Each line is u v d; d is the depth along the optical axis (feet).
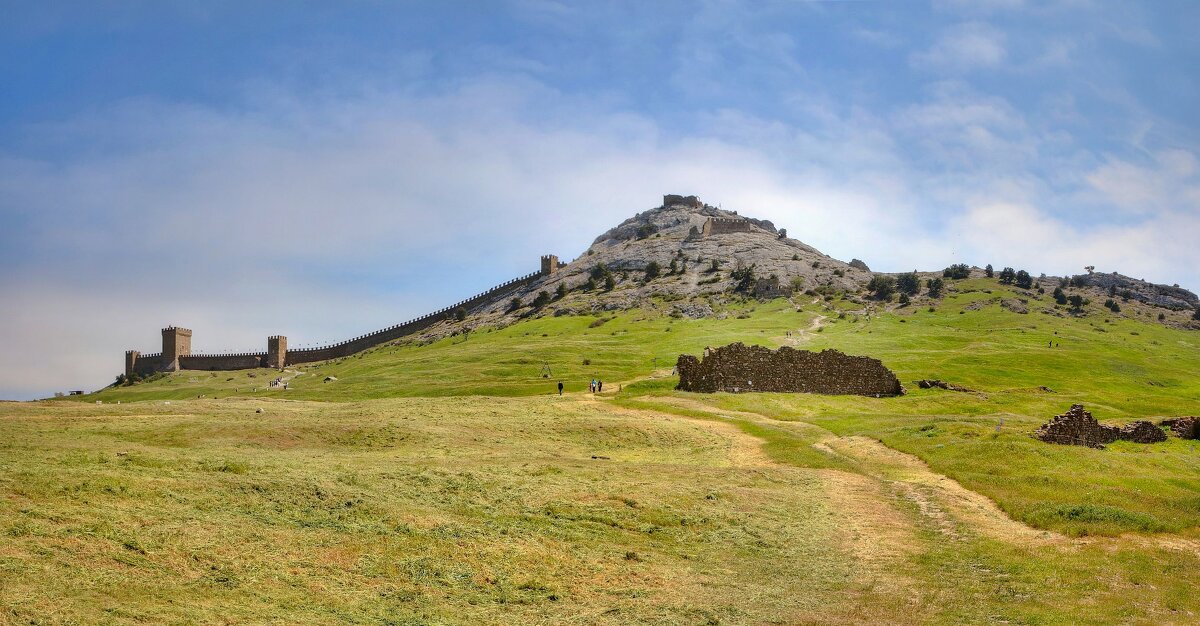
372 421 165.68
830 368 302.86
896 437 175.01
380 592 72.74
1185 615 71.61
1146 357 567.18
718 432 190.49
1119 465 142.72
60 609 59.82
